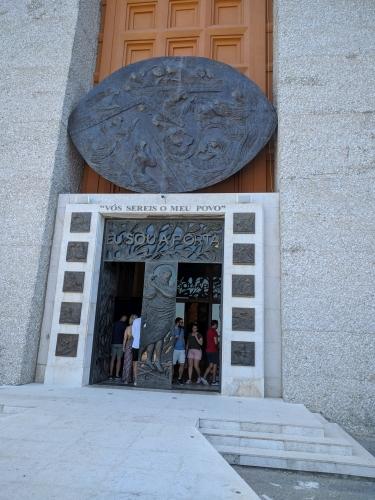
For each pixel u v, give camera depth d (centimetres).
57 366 791
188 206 839
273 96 954
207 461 393
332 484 442
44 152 893
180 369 955
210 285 1185
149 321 834
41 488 323
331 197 773
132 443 434
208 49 1029
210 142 884
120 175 902
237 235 803
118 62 1069
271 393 732
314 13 886
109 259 880
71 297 825
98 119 935
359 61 838
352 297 717
